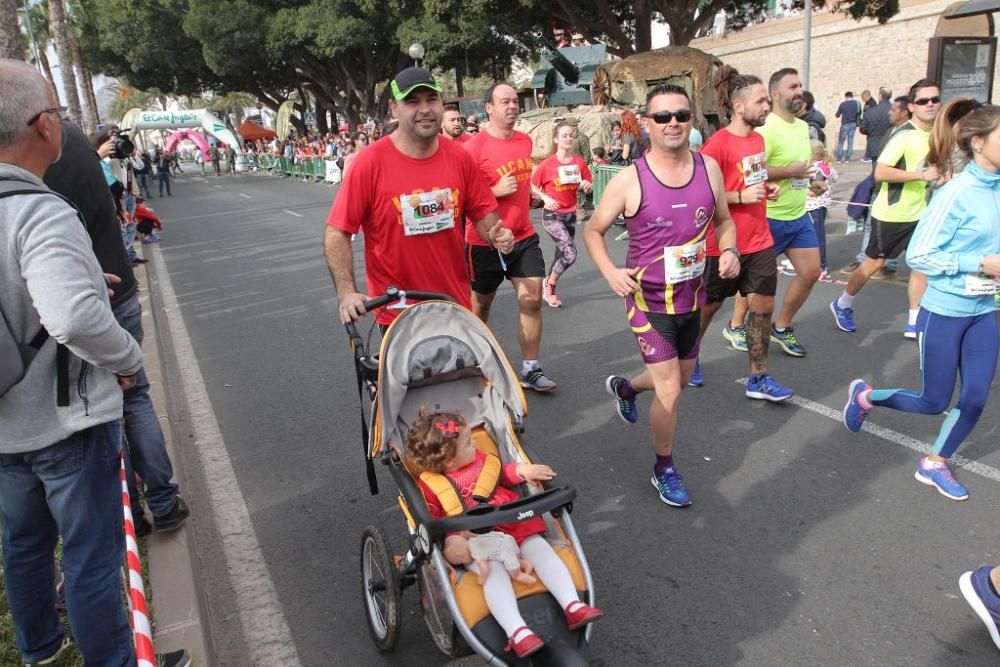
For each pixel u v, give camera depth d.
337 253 3.54
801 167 5.36
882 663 2.89
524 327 5.64
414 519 2.73
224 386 6.29
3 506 2.45
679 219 3.68
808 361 6.00
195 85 43.25
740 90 4.81
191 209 21.59
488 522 2.51
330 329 7.73
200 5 34.78
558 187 7.59
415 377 3.26
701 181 3.71
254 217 18.28
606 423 5.14
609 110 18.08
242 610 3.42
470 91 58.38
